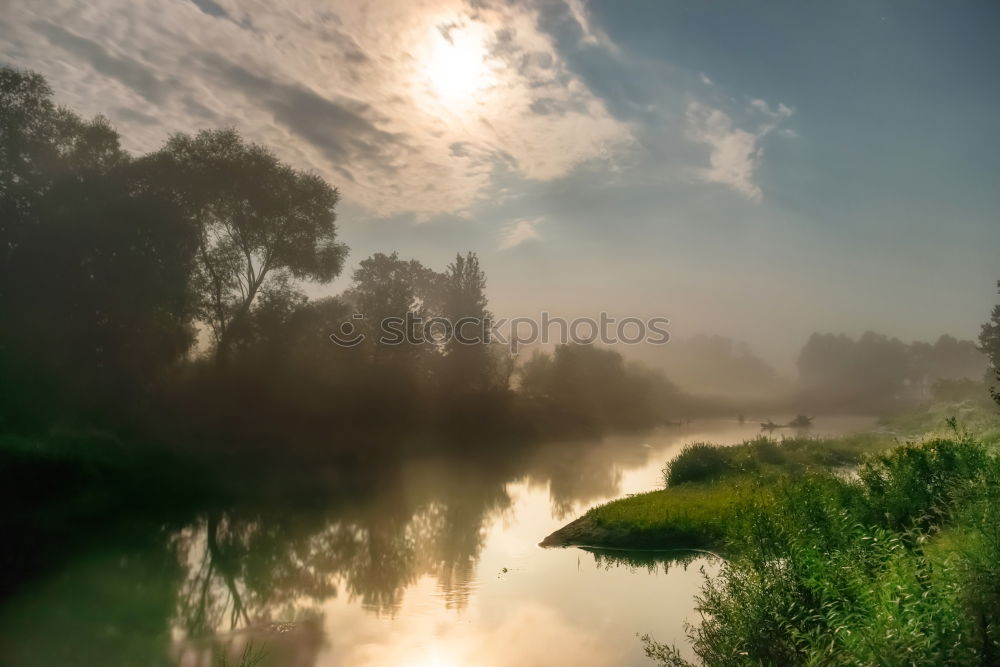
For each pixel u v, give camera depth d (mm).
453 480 36062
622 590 13641
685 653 9664
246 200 43000
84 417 30516
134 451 29797
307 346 48906
